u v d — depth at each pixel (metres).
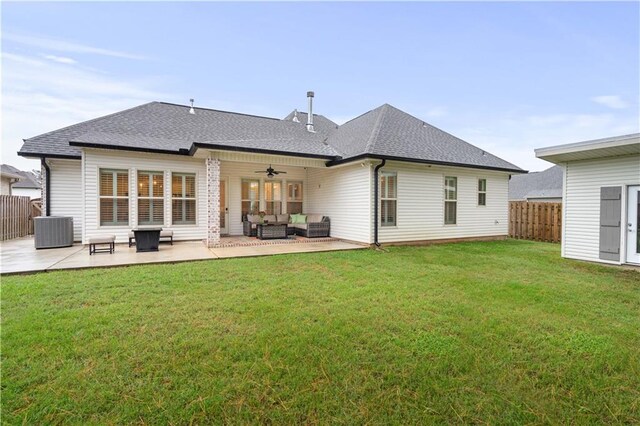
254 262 7.28
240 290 5.02
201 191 10.86
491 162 12.55
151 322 3.67
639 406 2.32
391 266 7.06
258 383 2.52
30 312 3.92
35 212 13.73
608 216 7.77
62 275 5.82
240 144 10.18
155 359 2.86
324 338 3.31
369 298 4.68
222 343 3.16
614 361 2.93
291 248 9.42
